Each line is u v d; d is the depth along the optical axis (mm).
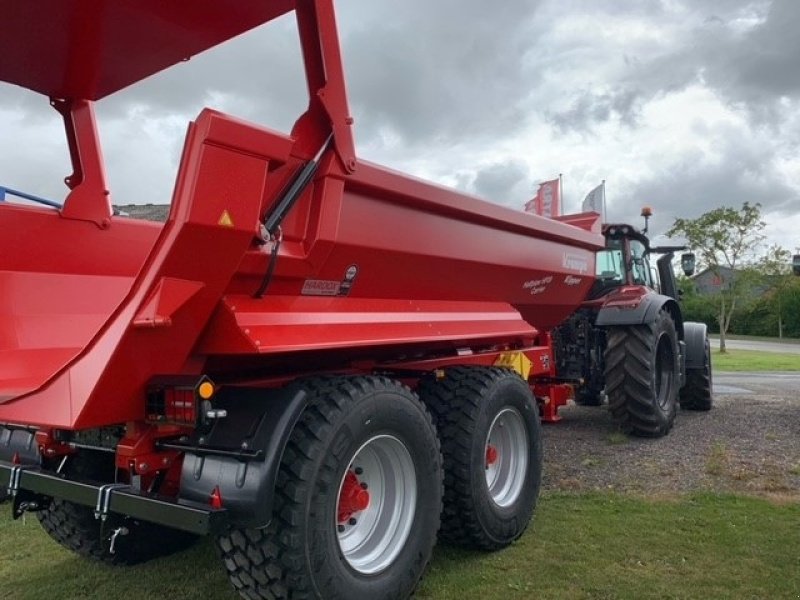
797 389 10852
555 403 5719
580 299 6008
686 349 7781
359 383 2871
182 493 2523
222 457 2508
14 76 3785
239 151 2426
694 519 4090
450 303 4156
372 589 2801
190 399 2459
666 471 5176
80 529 3346
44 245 3672
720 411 7973
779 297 39125
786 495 4586
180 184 2322
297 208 2838
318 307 3094
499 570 3426
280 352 2674
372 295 3482
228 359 2859
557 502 4488
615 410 6320
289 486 2531
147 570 3514
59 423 2459
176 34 3311
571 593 3141
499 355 4539
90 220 3906
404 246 3451
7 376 3191
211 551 3766
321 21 2797
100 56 3564
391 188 3262
